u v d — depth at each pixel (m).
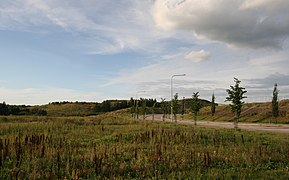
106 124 39.78
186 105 124.25
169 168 11.94
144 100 101.00
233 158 14.15
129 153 14.97
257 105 94.06
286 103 85.69
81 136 22.75
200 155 14.45
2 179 10.10
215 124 62.34
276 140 22.58
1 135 22.55
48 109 151.62
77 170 10.76
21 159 12.69
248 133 28.00
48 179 10.04
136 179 10.53
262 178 10.70
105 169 11.41
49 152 13.79
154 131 25.11
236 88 43.72
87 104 178.12
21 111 105.00
